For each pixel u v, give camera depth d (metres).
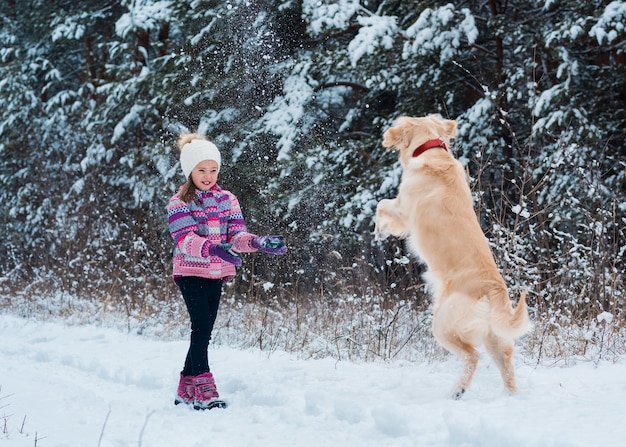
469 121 11.38
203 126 12.98
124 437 3.70
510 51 13.32
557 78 11.57
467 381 4.44
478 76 13.19
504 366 4.46
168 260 11.44
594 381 4.64
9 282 13.26
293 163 11.99
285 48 13.65
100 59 19.11
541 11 12.46
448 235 4.82
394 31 11.80
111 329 8.60
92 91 17.78
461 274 4.63
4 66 18.44
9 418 4.11
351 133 13.55
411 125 5.73
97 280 11.24
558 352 5.91
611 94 12.16
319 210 12.16
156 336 8.00
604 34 10.28
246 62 13.22
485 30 13.47
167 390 5.24
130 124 15.03
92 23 18.50
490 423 3.26
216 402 4.51
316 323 7.72
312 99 13.09
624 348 5.95
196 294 4.66
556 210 9.83
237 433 3.80
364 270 8.90
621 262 8.33
